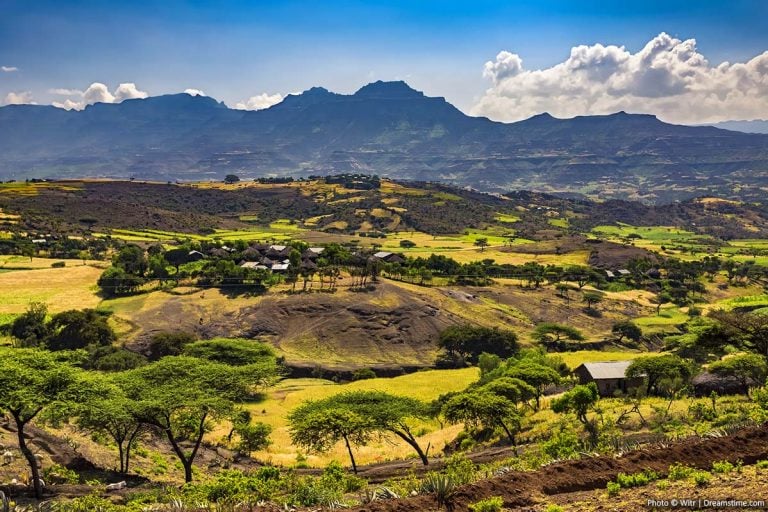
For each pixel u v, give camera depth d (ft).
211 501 97.30
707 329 196.95
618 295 628.69
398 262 640.17
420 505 75.20
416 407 181.37
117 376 160.97
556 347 485.56
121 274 524.52
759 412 136.56
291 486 107.34
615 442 107.45
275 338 466.70
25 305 471.21
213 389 158.10
